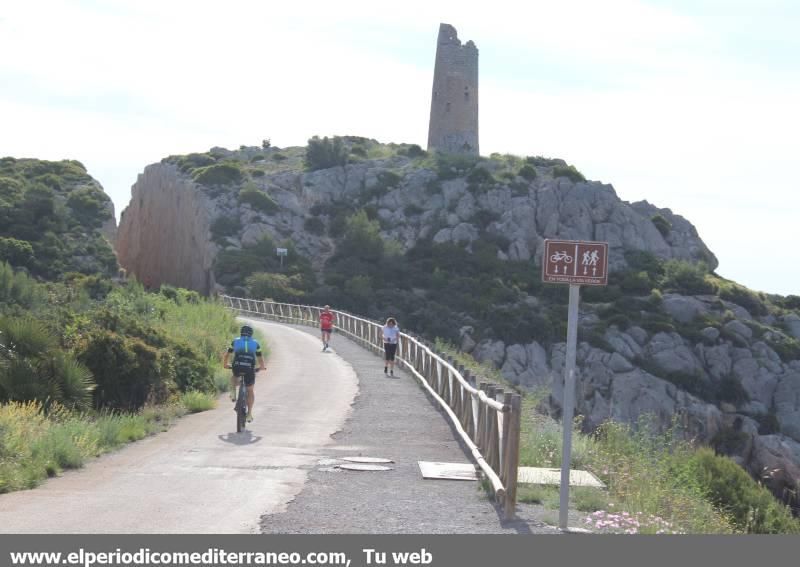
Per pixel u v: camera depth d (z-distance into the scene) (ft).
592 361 238.89
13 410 46.21
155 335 72.59
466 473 42.50
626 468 43.91
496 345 244.42
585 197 326.03
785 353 247.09
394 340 95.76
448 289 278.67
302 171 355.56
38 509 32.07
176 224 334.44
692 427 222.69
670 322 254.27
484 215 324.19
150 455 45.80
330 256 303.27
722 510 49.57
